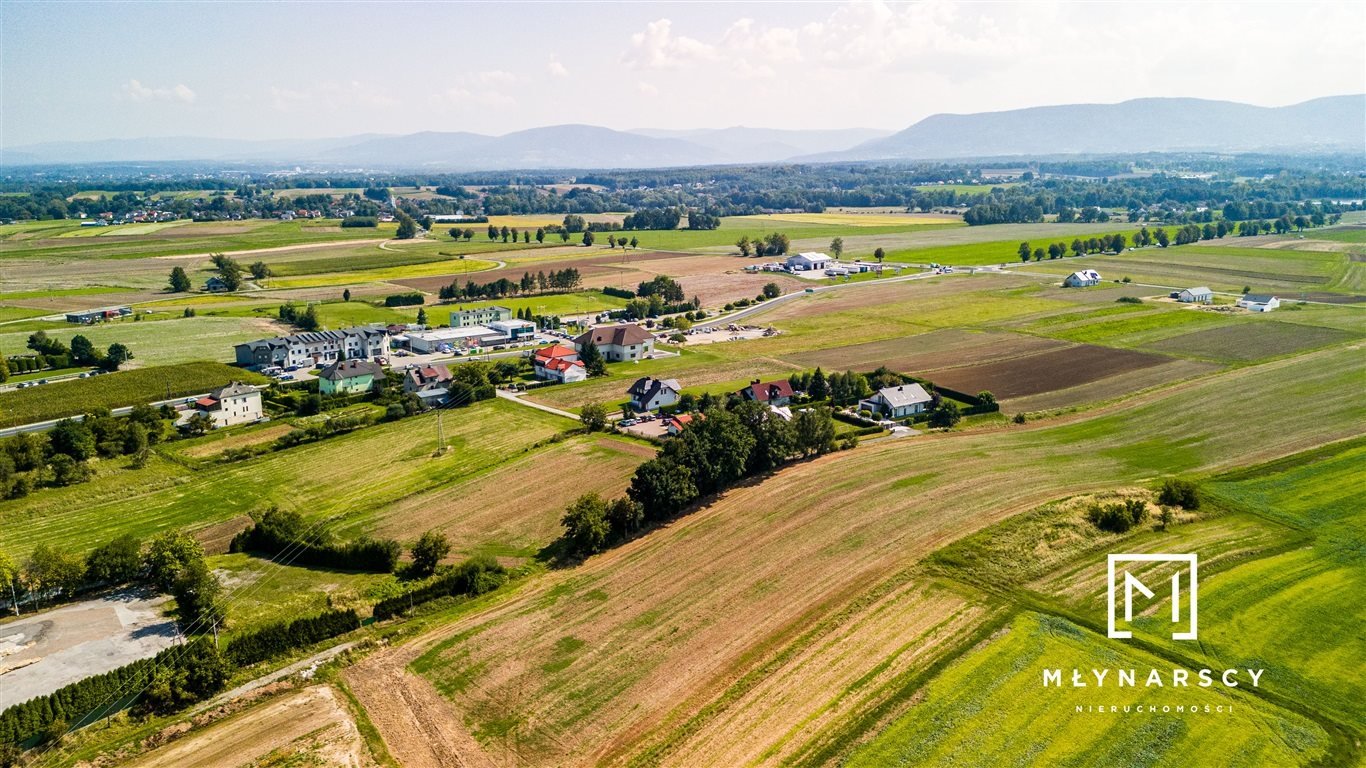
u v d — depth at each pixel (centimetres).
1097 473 10350
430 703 6381
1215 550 8238
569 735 5953
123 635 7506
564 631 7262
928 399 13475
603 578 8150
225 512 10062
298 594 8081
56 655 7169
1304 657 6525
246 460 11731
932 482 10075
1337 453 10794
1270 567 7894
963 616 7162
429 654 7019
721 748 5709
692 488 9481
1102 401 13762
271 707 6419
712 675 6531
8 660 7112
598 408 12662
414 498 10275
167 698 6462
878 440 11925
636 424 12825
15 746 5975
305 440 12400
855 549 8438
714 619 7319
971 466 10631
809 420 11169
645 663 6738
